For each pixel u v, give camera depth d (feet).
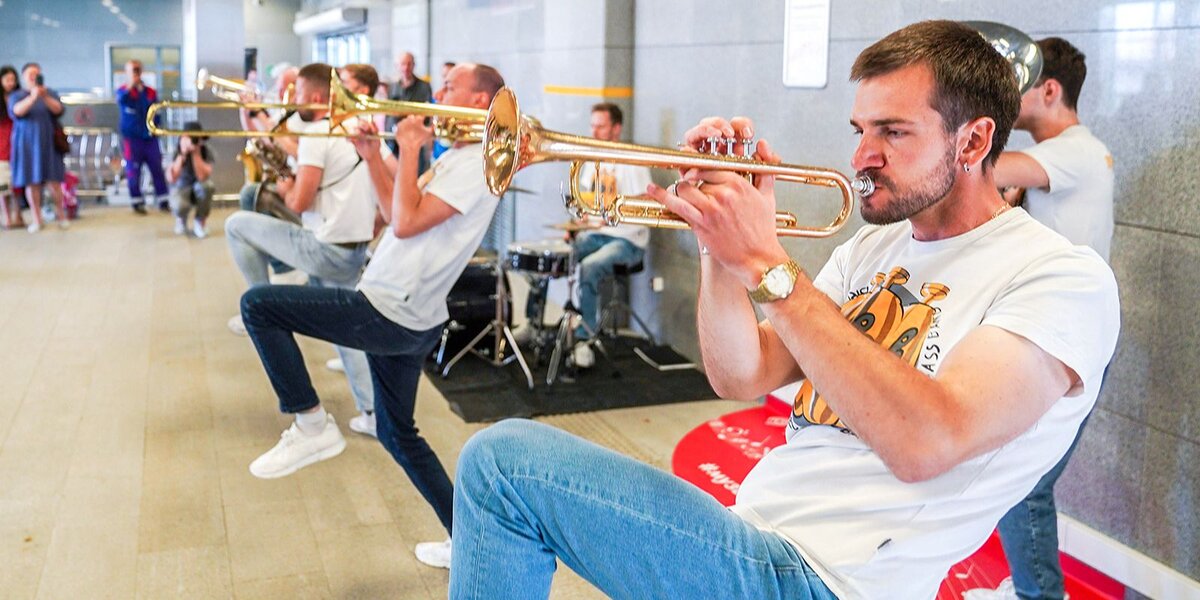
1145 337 9.42
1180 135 8.97
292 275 22.08
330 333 9.67
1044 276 4.52
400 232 9.36
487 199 9.65
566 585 9.77
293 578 9.81
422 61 33.86
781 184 14.76
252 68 45.16
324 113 13.93
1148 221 9.32
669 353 18.15
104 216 34.86
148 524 10.88
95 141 38.06
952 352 4.45
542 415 14.75
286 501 11.55
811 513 4.64
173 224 33.17
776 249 4.43
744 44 15.71
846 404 4.25
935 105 4.66
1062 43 8.82
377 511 11.36
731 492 11.92
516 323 19.81
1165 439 9.28
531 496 4.56
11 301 21.29
